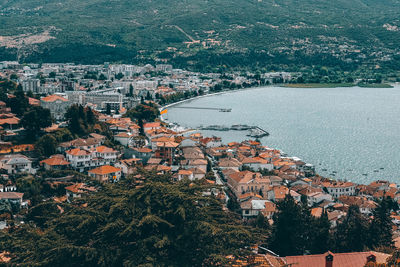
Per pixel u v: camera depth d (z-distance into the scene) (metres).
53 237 63.97
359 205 198.00
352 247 126.38
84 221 62.97
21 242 64.19
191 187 73.38
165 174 79.81
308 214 134.38
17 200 170.88
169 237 63.66
